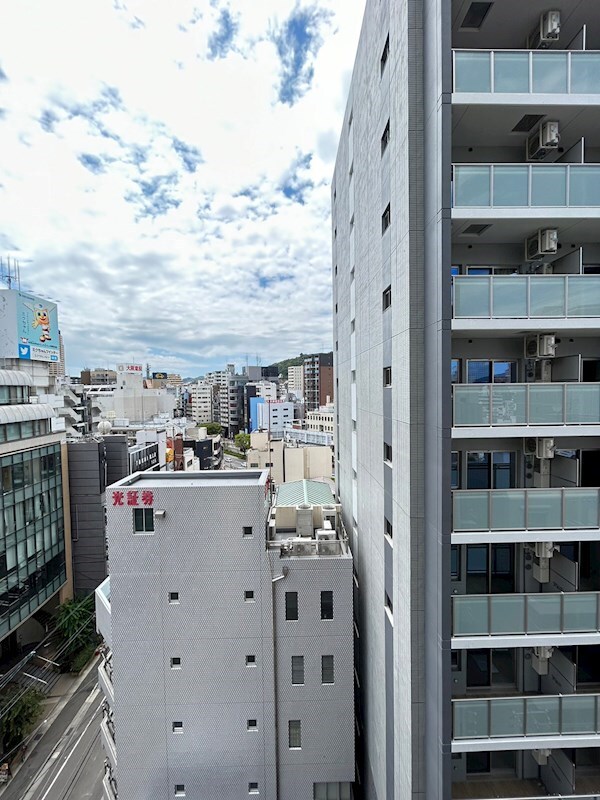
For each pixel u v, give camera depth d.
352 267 17.88
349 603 14.66
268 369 179.25
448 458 7.92
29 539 27.86
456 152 9.38
